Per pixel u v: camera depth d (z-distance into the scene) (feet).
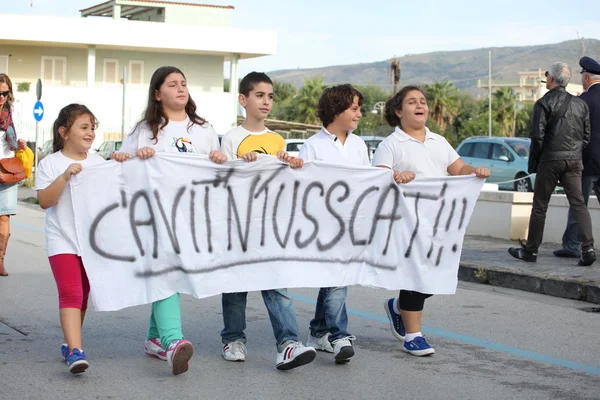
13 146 29.04
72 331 17.10
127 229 17.66
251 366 18.58
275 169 18.49
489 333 22.45
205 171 18.02
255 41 151.12
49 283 29.09
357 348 20.57
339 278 19.04
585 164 32.68
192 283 17.81
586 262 31.32
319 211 18.94
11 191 29.78
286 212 18.70
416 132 19.90
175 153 17.81
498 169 71.82
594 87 32.89
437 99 269.03
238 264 18.35
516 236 41.01
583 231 31.22
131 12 174.50
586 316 24.82
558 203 38.60
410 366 18.86
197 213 18.01
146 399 15.99
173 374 17.52
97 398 16.03
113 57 150.00
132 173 17.65
